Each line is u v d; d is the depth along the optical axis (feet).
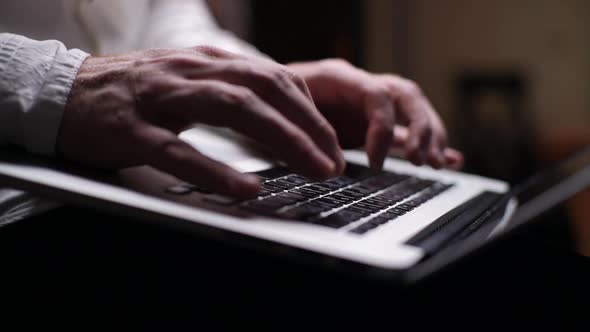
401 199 1.40
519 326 0.95
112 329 0.91
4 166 1.06
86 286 1.03
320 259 0.89
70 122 1.13
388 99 1.76
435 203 1.42
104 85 1.16
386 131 1.68
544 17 11.88
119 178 1.11
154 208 0.95
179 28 3.27
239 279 1.05
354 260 0.87
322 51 7.43
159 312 0.95
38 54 1.21
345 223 1.07
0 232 1.21
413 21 12.22
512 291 1.04
